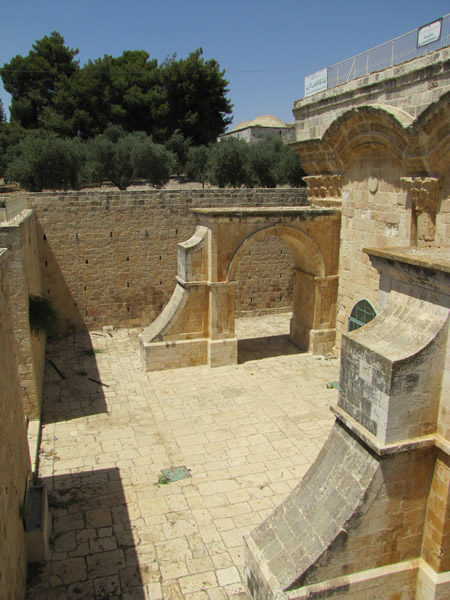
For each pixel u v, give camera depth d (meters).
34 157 33.22
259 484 11.95
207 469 12.59
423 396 7.09
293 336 22.41
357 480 7.39
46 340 22.16
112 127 50.06
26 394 14.51
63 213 22.20
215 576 9.21
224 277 18.80
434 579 7.57
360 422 7.58
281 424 14.91
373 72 16.70
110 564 9.47
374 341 7.47
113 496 11.48
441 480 7.31
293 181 42.81
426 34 14.75
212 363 19.33
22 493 9.37
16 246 13.66
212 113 58.78
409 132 14.10
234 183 40.12
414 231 15.44
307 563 7.33
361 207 18.03
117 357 20.64
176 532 10.34
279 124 67.94
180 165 51.81
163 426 14.82
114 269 23.58
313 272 20.23
